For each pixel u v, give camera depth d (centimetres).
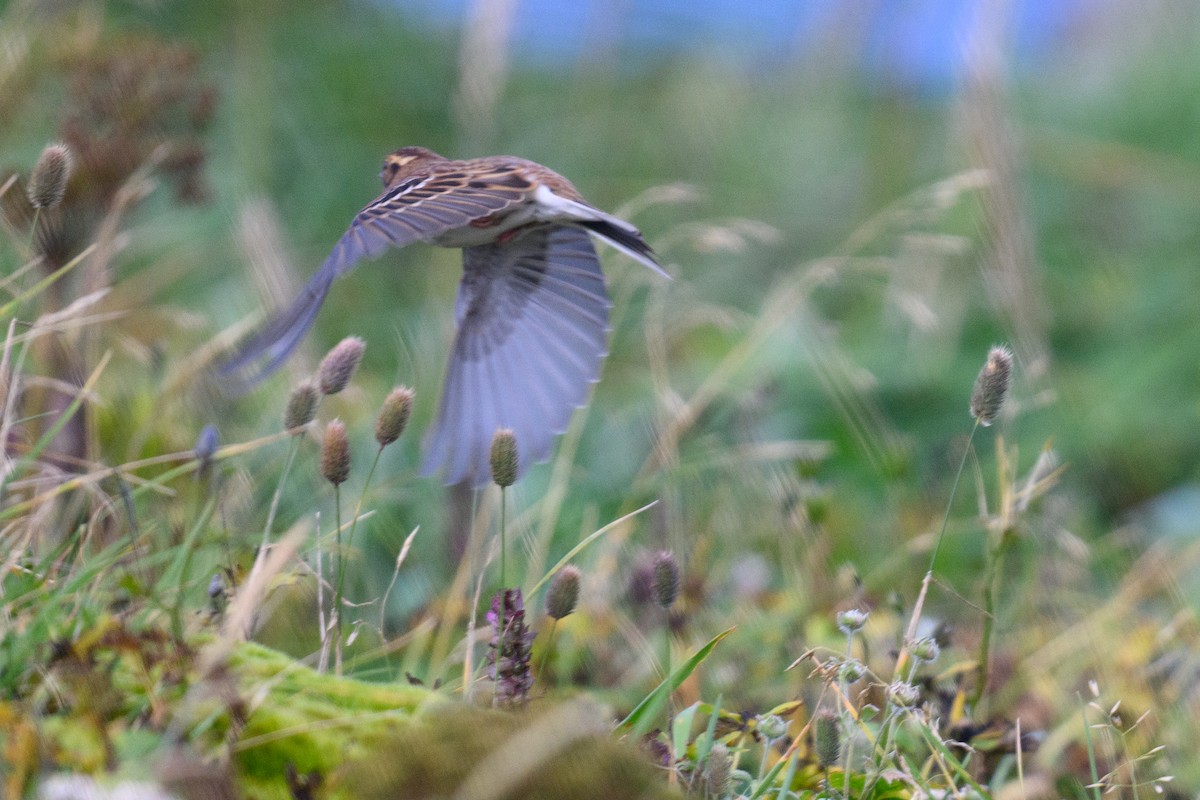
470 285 806
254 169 1391
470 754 496
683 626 834
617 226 748
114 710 527
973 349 1416
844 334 1443
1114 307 1538
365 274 1433
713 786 567
